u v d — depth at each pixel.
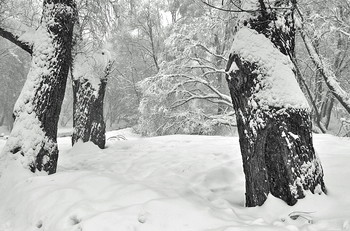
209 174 6.23
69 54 6.84
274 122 4.26
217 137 10.65
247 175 4.51
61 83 6.59
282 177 4.17
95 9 10.05
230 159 7.27
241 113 4.55
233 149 8.23
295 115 4.28
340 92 8.00
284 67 4.48
